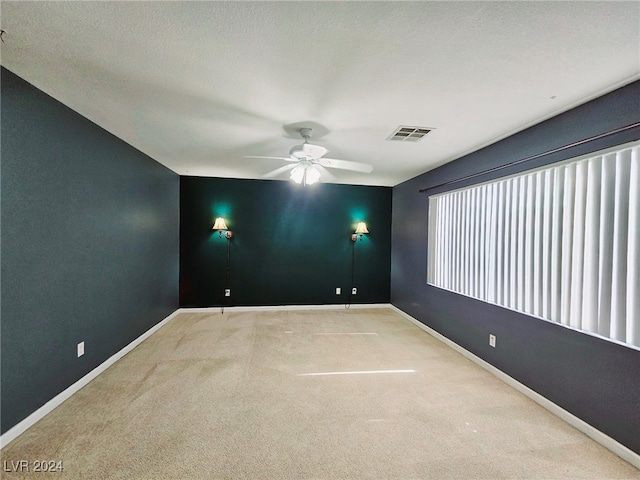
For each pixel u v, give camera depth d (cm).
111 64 172
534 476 168
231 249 522
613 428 188
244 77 183
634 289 179
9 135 186
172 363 306
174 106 226
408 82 186
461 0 119
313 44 150
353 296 561
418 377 284
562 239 223
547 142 237
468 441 195
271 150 338
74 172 244
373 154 345
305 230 545
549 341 234
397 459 179
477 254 321
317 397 246
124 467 168
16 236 192
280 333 407
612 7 121
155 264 402
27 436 192
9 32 143
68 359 239
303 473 167
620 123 186
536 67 167
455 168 364
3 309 184
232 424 209
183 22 135
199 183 509
